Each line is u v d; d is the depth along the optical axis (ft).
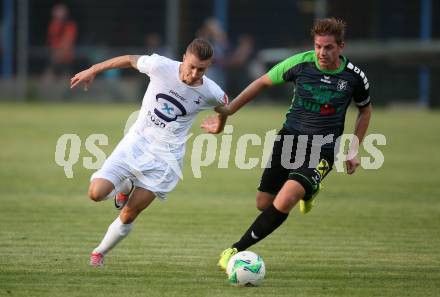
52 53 305.53
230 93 292.81
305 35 309.63
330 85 77.10
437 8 295.48
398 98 281.54
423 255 84.23
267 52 294.25
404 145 186.09
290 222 102.63
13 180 132.05
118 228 75.05
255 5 311.47
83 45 314.14
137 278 72.28
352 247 88.02
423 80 279.28
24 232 92.58
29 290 67.41
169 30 312.71
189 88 75.20
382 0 297.53
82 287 68.64
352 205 115.24
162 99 75.36
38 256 80.33
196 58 73.05
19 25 300.20
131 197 74.90
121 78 306.55
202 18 314.96
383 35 298.76
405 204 116.37
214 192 126.11
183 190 127.75
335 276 74.69
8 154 162.20
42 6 310.86
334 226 100.12
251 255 71.10
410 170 150.92
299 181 74.49
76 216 103.24
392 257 83.10
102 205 111.55
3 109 266.36
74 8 314.35
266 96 301.02
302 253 84.69
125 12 314.55
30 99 303.48
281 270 76.95
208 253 83.56
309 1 308.60
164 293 67.21
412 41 293.23
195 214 106.63
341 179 141.38
